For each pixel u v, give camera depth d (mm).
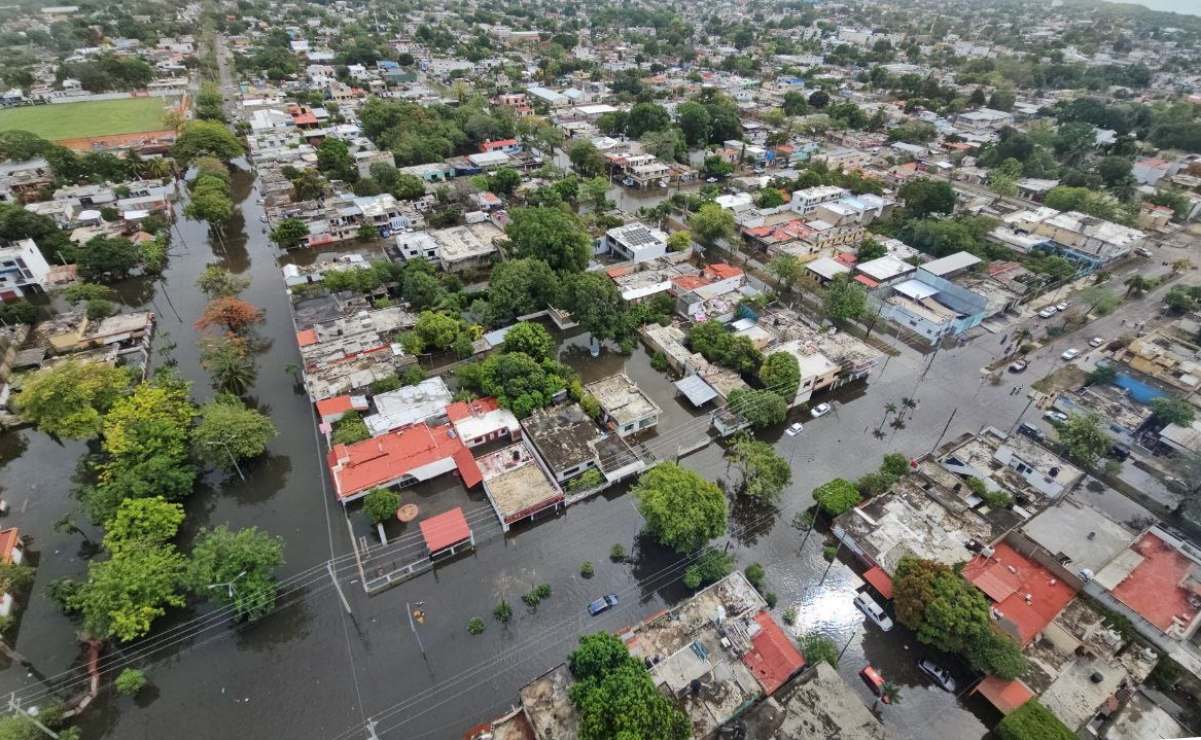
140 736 57594
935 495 78625
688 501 69938
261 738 57438
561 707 55062
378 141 199375
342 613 67812
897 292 125188
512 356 94750
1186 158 190250
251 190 181625
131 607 61219
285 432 93125
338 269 124000
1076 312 124312
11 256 119938
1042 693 57938
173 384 89938
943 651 64125
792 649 61344
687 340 111375
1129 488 83562
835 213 152000
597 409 93125
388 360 100688
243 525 78312
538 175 181500
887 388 104625
